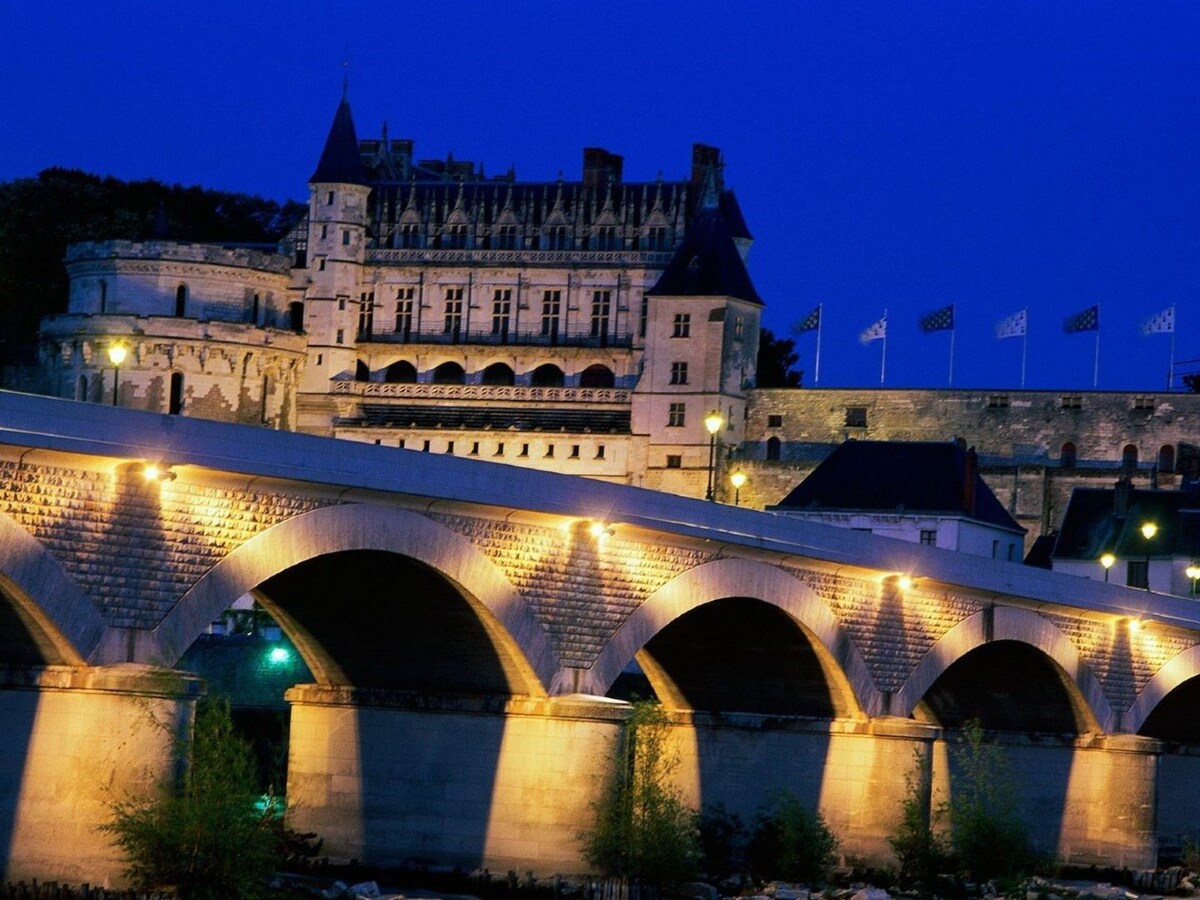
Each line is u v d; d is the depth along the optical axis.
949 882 114.69
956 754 133.00
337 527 87.19
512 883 97.44
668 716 111.62
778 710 119.38
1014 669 134.75
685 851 100.38
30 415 75.38
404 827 101.00
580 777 98.38
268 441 84.06
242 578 83.81
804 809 114.69
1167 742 156.25
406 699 101.62
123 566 79.94
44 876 78.94
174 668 81.75
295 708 104.12
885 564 116.94
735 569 108.00
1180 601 144.50
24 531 76.25
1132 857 136.25
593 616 100.50
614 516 99.25
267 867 85.00
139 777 79.56
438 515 92.00
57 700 79.38
